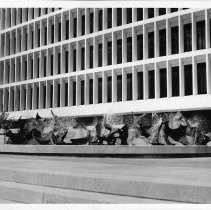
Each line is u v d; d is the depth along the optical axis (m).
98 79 35.53
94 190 6.19
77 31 35.97
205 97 27.53
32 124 33.50
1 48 44.16
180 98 28.78
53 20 39.28
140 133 29.77
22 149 18.42
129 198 5.51
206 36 27.56
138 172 7.73
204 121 29.14
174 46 30.70
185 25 30.09
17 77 42.12
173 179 5.95
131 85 33.22
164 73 31.27
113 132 21.97
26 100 40.56
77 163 11.80
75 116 35.25
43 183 7.11
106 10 34.22
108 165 10.70
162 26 31.25
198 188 4.93
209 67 27.69
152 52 32.06
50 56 39.06
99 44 35.72
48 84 38.59
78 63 35.91
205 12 27.39
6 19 43.72
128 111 31.64
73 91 37.38
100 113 33.53
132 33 31.98
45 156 17.27
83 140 22.48
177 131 25.52
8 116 38.75
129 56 33.56
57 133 25.78
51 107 39.03
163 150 15.09
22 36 41.75
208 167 9.66
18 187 6.83
